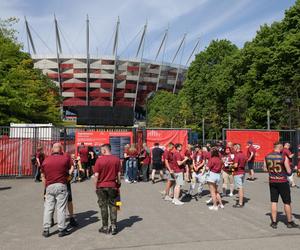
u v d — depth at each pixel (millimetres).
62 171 7988
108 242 7375
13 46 31812
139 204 11734
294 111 34594
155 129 20859
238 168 11375
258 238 7676
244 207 11281
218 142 19656
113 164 8164
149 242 7371
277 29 40844
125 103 147250
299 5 37719
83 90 143750
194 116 58438
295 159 22016
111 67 139250
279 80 37844
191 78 60031
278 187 8672
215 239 7594
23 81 32188
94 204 11648
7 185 16453
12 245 7148
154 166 17656
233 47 58969
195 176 13312
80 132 20031
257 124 40938
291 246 7051
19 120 31047
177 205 11586
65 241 7457
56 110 48750
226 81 49375
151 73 148375
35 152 19375
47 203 7914
